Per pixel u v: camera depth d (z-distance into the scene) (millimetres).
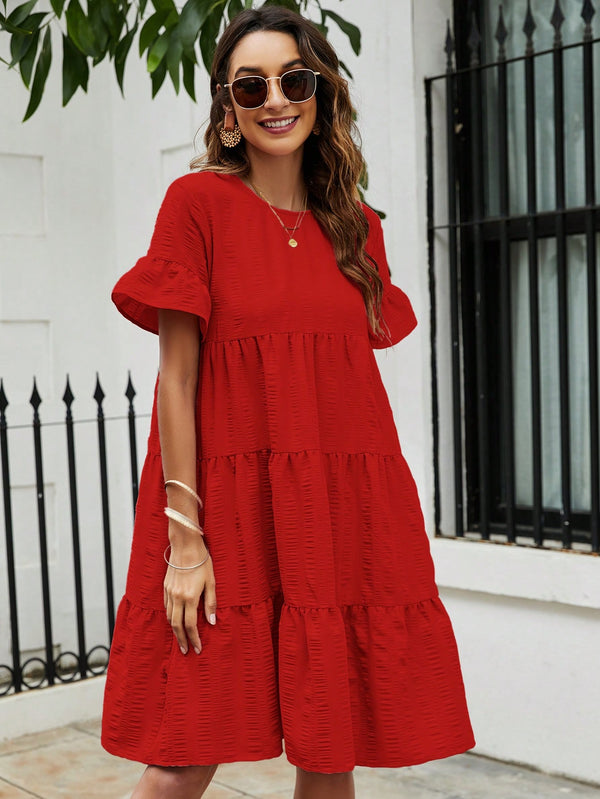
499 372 3625
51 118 4402
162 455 1928
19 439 4340
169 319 1932
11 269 4305
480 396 3482
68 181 4465
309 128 2008
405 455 3586
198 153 4203
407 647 2014
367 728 2002
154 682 1967
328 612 1910
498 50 3525
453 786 3170
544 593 3172
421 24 3488
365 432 2020
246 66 1958
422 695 2025
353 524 2006
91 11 2895
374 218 2215
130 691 1978
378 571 2000
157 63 2824
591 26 3273
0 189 4285
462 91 3553
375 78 3590
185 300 1885
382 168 3592
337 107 2062
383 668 1985
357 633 2000
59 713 3822
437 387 3572
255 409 1952
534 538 3342
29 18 2957
